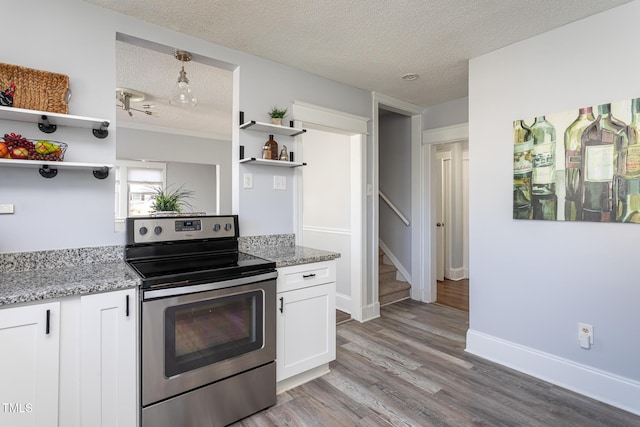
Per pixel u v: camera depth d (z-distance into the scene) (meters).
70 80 1.89
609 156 2.03
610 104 2.02
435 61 2.78
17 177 1.77
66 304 1.45
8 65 1.69
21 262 1.76
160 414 1.64
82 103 1.93
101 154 1.99
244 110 2.58
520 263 2.46
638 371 1.96
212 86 3.55
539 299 2.37
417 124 4.21
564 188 2.21
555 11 2.06
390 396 2.12
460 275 5.52
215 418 1.82
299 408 2.01
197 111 4.53
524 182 2.41
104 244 2.01
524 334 2.45
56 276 1.64
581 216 2.14
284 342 2.13
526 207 2.40
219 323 1.82
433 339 3.02
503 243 2.55
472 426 1.83
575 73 2.18
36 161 1.66
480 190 2.69
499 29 2.28
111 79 2.02
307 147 4.31
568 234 2.22
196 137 5.82
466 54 2.65
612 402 2.03
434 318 3.58
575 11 2.06
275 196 2.73
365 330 3.23
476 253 2.73
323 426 1.84
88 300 1.49
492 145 2.61
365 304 3.51
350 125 3.30
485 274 2.67
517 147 2.45
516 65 2.47
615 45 2.02
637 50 1.94
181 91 2.66
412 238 4.32
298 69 2.92
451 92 3.58
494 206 2.61
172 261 2.01
